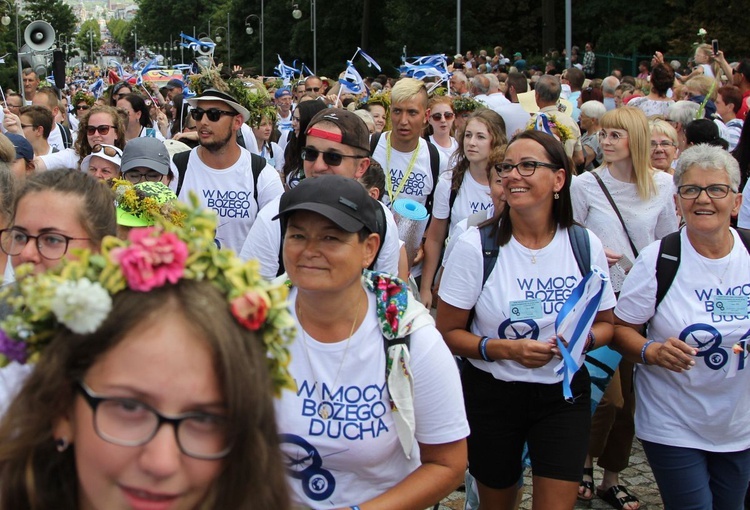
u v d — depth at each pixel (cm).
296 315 259
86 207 279
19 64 1897
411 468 267
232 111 530
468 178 596
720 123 784
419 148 628
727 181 364
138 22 11356
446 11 4172
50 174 284
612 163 522
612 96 1300
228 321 146
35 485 150
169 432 142
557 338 351
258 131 883
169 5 9550
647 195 514
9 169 321
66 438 150
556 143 360
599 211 521
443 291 370
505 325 362
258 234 400
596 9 3625
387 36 5259
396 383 251
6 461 149
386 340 253
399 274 433
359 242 248
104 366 142
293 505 161
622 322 388
